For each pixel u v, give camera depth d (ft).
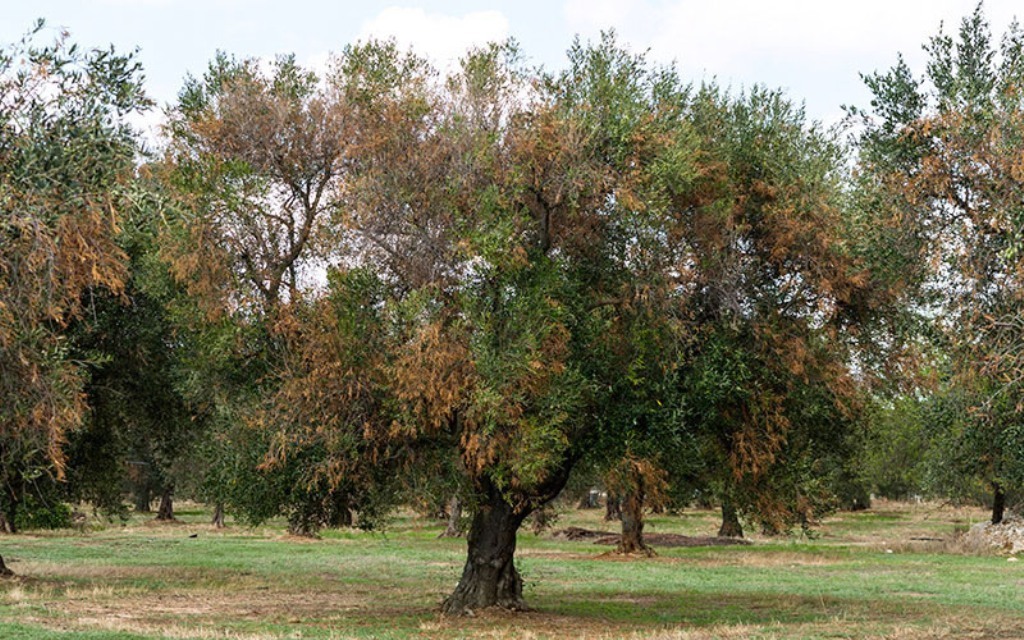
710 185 55.11
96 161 32.96
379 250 54.54
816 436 63.21
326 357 52.70
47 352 33.73
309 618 61.05
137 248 61.00
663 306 54.08
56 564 100.42
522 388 50.34
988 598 76.74
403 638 52.19
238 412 56.18
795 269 56.44
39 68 32.83
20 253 31.32
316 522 58.54
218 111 54.85
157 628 52.70
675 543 148.56
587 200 55.47
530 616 62.28
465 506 58.03
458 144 53.52
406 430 51.78
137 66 34.78
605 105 54.08
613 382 55.42
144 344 75.61
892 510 273.13
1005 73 41.73
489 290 52.37
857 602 73.56
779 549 138.92
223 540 147.43
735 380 54.44
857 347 57.72
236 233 52.75
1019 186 38.75
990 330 39.42
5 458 37.99
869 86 43.68
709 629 56.54
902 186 42.14
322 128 54.90
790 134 56.75
